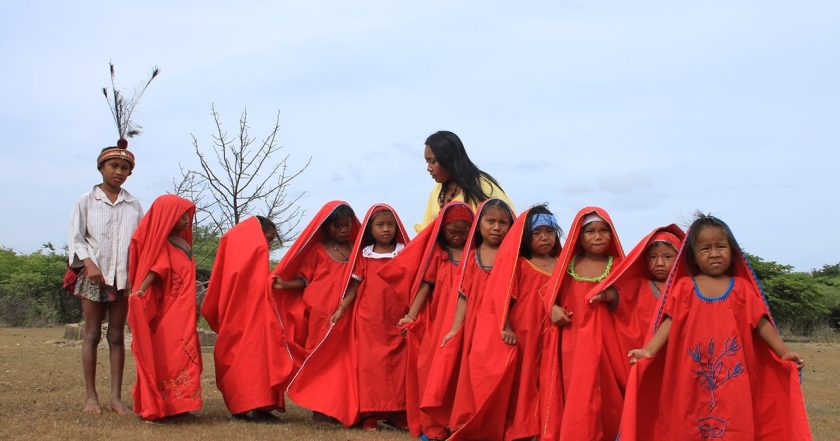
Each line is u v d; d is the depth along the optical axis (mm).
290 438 6410
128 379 10227
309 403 7227
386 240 7594
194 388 7113
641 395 5652
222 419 7383
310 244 7777
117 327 7523
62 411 7293
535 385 6320
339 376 7355
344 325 7508
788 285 34500
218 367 7500
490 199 6926
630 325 6062
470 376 6363
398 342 7363
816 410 9227
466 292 6746
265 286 7516
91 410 7223
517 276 6496
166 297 7301
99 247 7422
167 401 7004
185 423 6988
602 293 5969
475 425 6332
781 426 5398
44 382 9586
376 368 7238
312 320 7613
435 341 6855
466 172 7598
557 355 6184
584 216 6281
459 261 7086
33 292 35875
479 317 6449
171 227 7355
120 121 8188
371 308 7367
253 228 7812
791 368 5312
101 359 13250
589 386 5832
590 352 5895
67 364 12070
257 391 7301
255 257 7602
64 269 37844
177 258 7402
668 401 5551
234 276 7535
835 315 37312
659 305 5602
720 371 5387
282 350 7414
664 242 6000
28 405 7605
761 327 5465
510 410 6418
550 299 6113
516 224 6566
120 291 7496
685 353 5492
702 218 5594
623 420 5414
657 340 5543
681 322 5527
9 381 9609
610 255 6340
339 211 7750
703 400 5434
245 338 7426
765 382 5492
